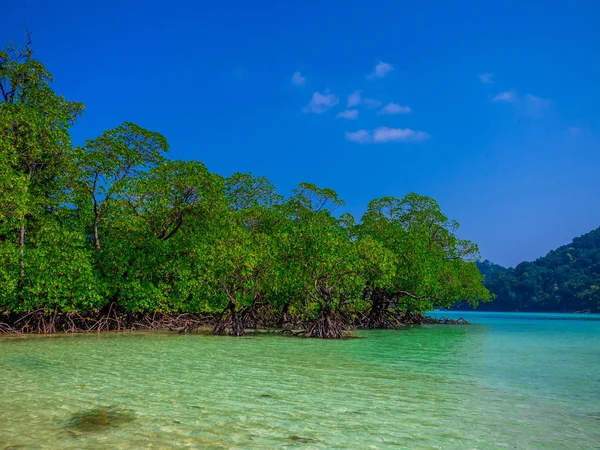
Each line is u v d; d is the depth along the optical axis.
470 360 16.22
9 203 21.75
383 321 36.03
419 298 37.25
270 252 27.23
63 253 24.73
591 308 119.31
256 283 27.22
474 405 9.22
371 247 28.00
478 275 47.66
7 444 6.46
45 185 27.83
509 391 10.66
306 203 42.69
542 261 172.75
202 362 14.69
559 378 12.49
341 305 27.16
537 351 19.59
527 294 140.88
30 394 9.67
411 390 10.64
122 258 27.45
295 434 7.16
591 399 9.86
